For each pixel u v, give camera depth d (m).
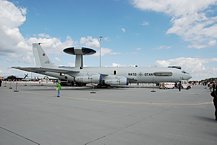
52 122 9.59
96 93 30.16
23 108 14.29
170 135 7.37
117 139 6.86
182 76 45.88
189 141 6.66
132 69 47.25
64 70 42.78
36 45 53.25
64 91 34.62
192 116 11.41
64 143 6.38
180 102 18.72
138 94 28.47
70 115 11.54
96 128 8.44
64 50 51.66
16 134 7.41
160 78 46.09
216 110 10.36
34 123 9.34
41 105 16.03
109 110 13.57
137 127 8.64
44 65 52.97
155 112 12.80
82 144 6.30
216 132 7.83
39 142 6.46
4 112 12.50
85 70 49.03
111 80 42.50
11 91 34.06
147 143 6.43
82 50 51.03
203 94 29.30
